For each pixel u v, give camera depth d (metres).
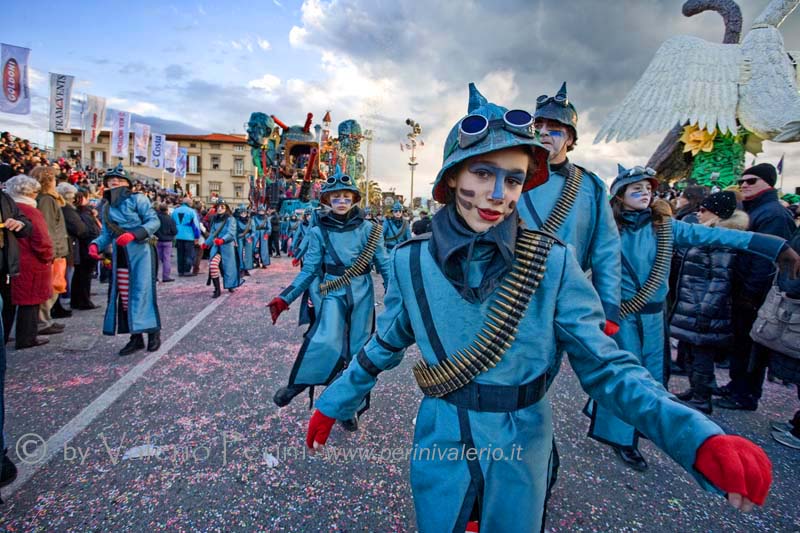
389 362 1.41
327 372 3.03
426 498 1.26
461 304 1.20
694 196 4.81
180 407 3.29
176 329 5.65
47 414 3.11
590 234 2.26
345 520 2.12
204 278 10.89
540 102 2.22
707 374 3.46
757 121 7.72
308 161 24.03
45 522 2.04
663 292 2.71
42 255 4.52
